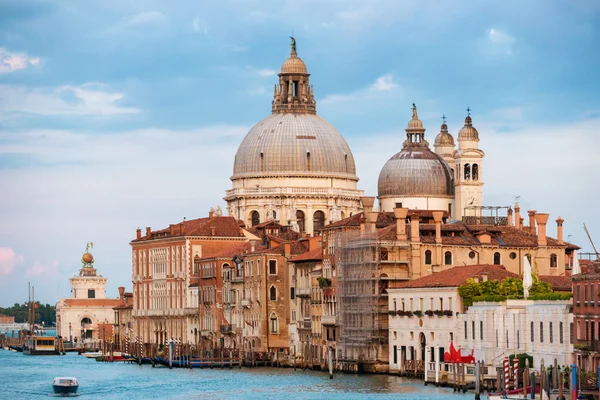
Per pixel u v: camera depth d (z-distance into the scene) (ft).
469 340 582.76
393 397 539.70
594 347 478.18
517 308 542.57
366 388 585.22
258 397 571.69
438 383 582.76
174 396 590.55
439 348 617.62
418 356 635.25
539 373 492.13
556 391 465.06
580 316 492.54
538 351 523.70
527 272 556.10
